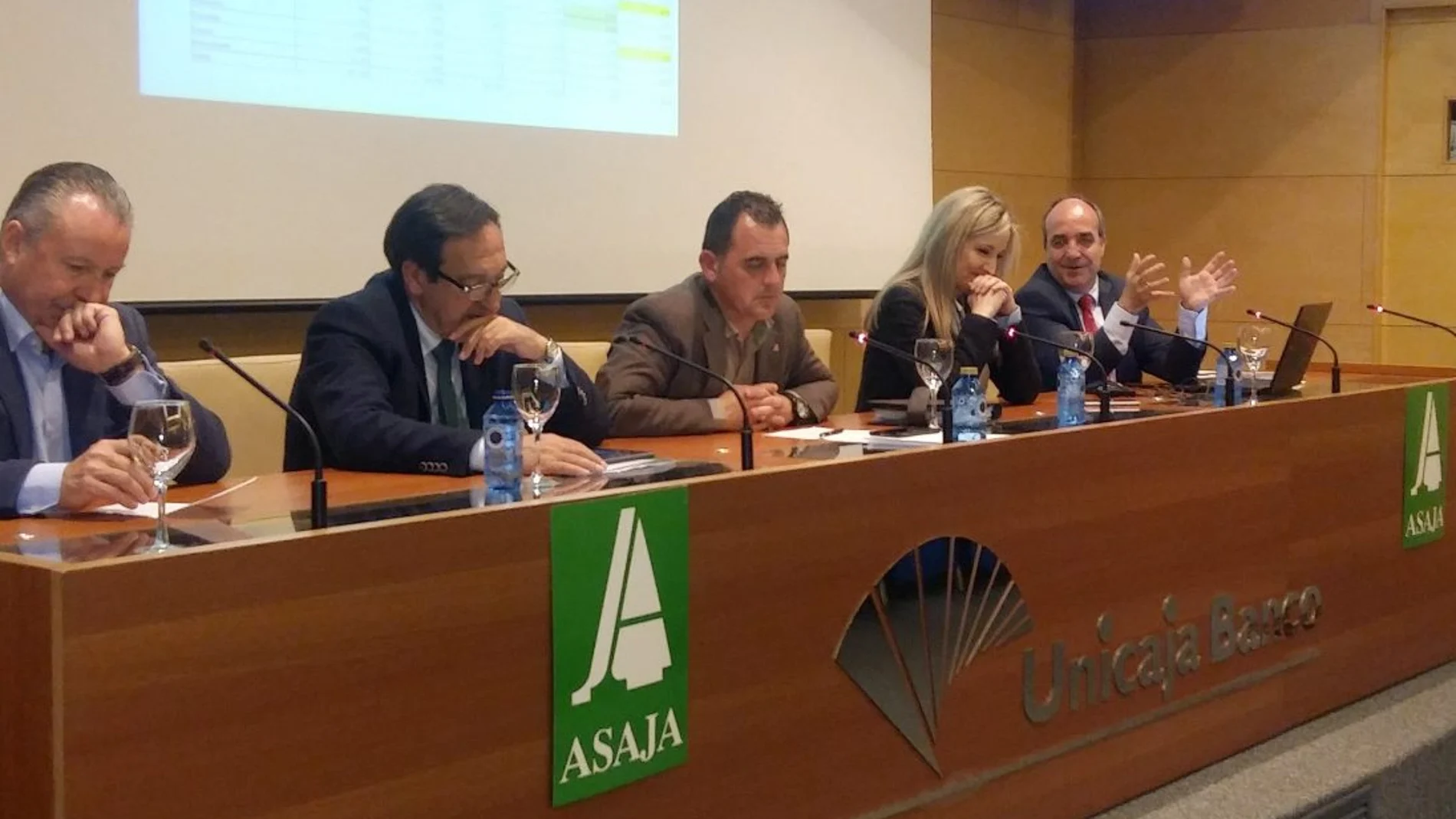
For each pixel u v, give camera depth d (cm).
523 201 360
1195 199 551
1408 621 291
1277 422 249
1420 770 248
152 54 296
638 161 384
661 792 157
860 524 177
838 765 176
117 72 292
